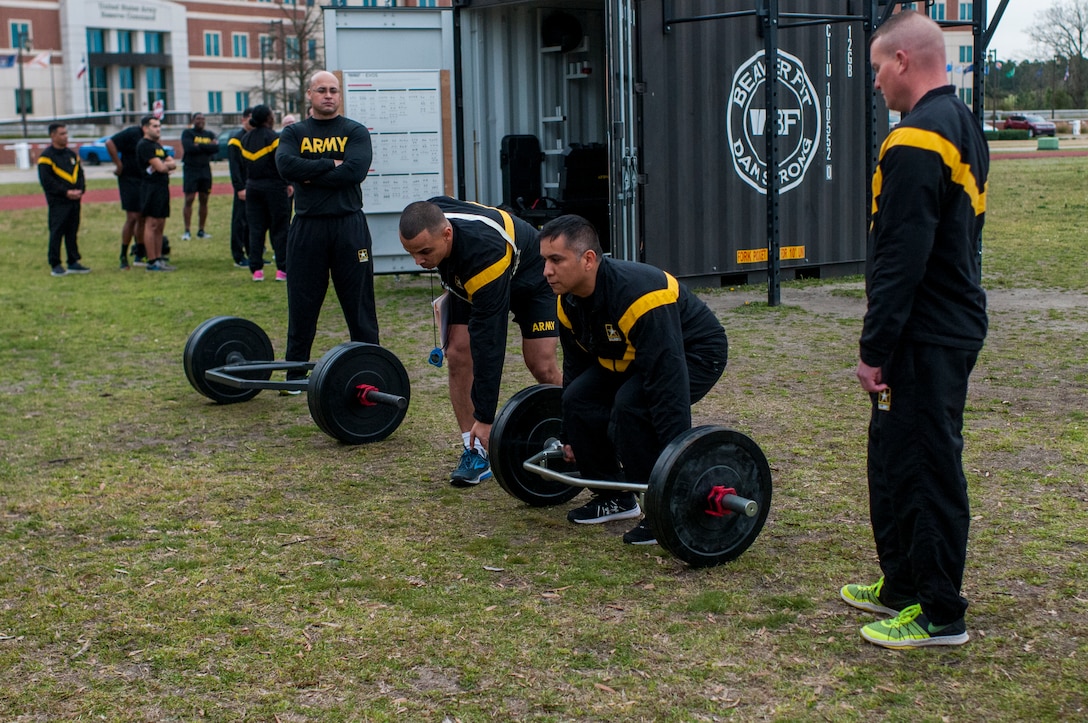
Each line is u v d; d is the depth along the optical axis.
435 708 2.86
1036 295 9.24
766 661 3.05
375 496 4.73
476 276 4.39
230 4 69.12
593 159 10.55
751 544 3.86
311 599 3.59
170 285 11.54
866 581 3.58
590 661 3.09
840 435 5.36
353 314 6.58
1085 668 2.94
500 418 4.37
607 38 8.87
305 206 6.36
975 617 3.26
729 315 8.90
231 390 6.55
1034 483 4.47
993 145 41.22
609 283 3.70
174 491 4.84
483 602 3.53
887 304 2.87
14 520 4.47
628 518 4.35
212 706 2.90
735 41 10.18
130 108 67.38
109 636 3.35
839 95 10.85
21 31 63.12
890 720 2.71
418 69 10.50
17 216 21.19
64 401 6.69
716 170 10.27
